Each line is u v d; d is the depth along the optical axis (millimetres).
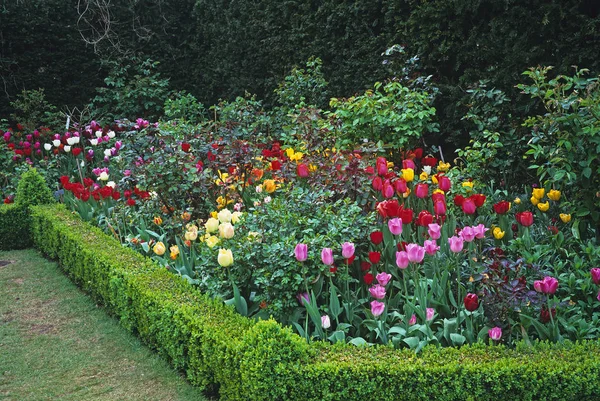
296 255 3836
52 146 9703
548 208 4965
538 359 3277
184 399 3922
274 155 5941
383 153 6352
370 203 5004
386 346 3543
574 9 5605
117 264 5188
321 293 4297
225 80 10977
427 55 7027
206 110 11438
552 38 5828
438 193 4637
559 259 4613
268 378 3324
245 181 5824
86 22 11156
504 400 3213
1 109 10586
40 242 7391
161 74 11695
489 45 6316
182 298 4391
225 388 3738
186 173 5777
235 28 10453
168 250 5668
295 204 4652
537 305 3754
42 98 10297
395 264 4488
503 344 3693
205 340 3824
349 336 4039
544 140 4926
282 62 9555
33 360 4645
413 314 3826
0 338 5086
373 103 6352
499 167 6160
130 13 11602
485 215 5277
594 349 3365
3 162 9016
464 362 3289
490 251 3963
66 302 5859
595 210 4855
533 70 4973
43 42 10883
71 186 6781
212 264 4418
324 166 5355
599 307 4078
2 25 10547
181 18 11961
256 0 9898
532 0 5977
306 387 3312
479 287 3969
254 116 7938
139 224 6180
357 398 3289
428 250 3863
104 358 4617
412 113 6363
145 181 5762
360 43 7891
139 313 4730
